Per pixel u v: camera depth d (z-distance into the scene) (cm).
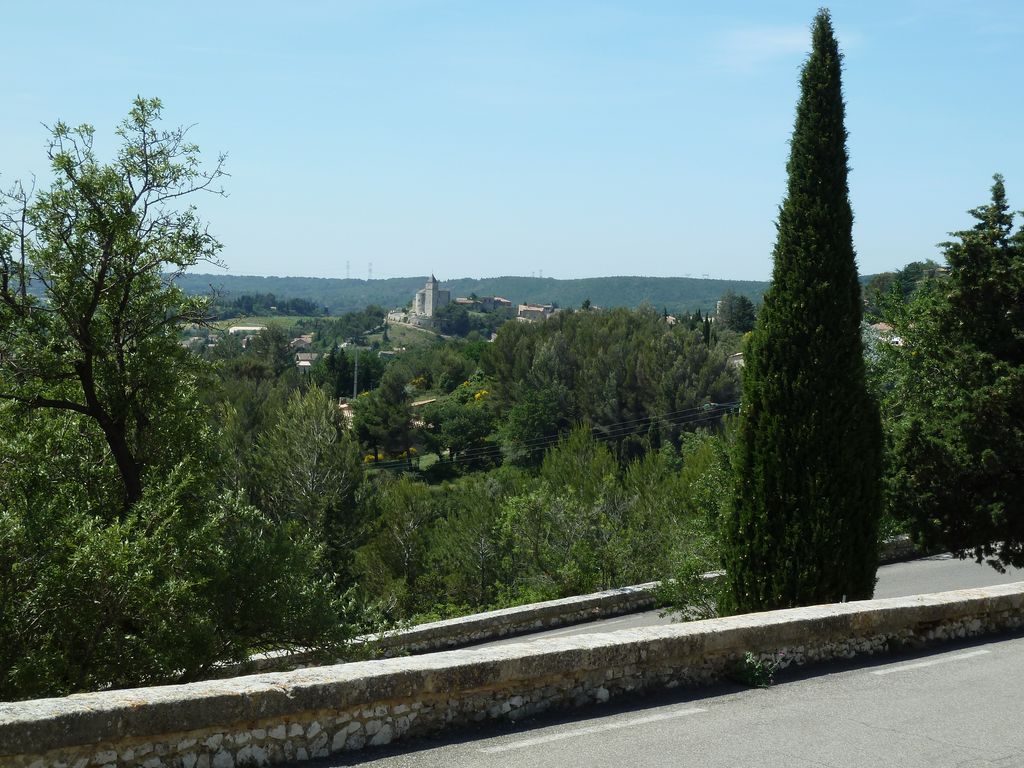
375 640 1423
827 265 1077
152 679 1098
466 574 3338
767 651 729
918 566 1930
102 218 1268
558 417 7494
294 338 19650
